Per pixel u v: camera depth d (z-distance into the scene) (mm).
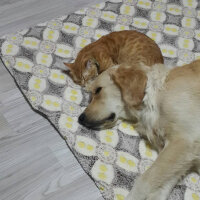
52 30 1438
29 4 1595
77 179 1062
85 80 1244
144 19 1487
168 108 992
